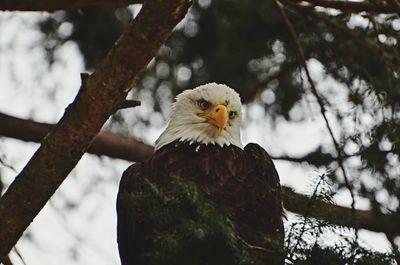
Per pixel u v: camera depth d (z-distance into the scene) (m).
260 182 11.34
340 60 13.05
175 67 15.45
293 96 14.92
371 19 12.22
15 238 9.77
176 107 12.42
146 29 8.66
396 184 11.57
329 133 11.56
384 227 11.79
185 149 11.87
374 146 11.53
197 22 15.38
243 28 15.15
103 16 15.38
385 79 12.82
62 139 9.19
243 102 15.15
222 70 15.38
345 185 11.15
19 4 11.98
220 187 11.24
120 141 14.22
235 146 11.91
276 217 11.06
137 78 9.00
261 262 8.12
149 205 8.40
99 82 8.93
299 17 14.09
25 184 9.44
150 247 10.78
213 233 7.95
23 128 13.62
